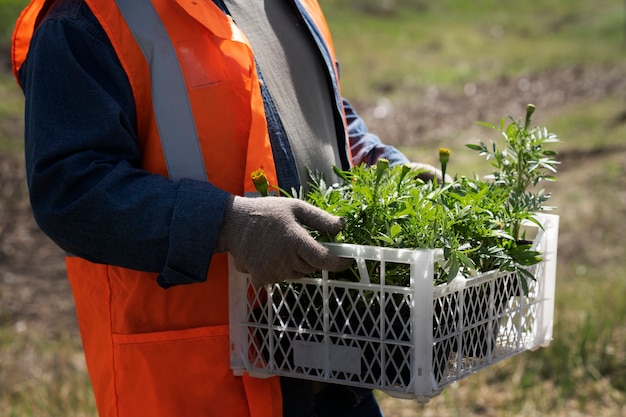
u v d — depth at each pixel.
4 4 15.98
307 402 2.70
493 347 2.53
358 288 2.26
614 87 16.39
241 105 2.51
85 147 2.32
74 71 2.35
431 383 2.20
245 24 2.71
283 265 2.24
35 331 6.64
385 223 2.31
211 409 2.52
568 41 22.48
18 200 9.27
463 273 2.37
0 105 12.32
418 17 23.88
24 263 8.08
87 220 2.30
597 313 6.46
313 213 2.29
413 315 2.20
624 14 24.88
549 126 13.41
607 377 5.64
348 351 2.30
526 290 2.49
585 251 8.46
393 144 13.50
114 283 2.52
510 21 24.78
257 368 2.44
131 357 2.52
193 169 2.46
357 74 17.81
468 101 16.16
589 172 10.78
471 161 12.07
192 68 2.46
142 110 2.45
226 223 2.27
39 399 5.24
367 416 3.03
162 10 2.46
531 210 2.59
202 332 2.51
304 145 2.74
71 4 2.45
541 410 5.27
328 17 22.06
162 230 2.27
